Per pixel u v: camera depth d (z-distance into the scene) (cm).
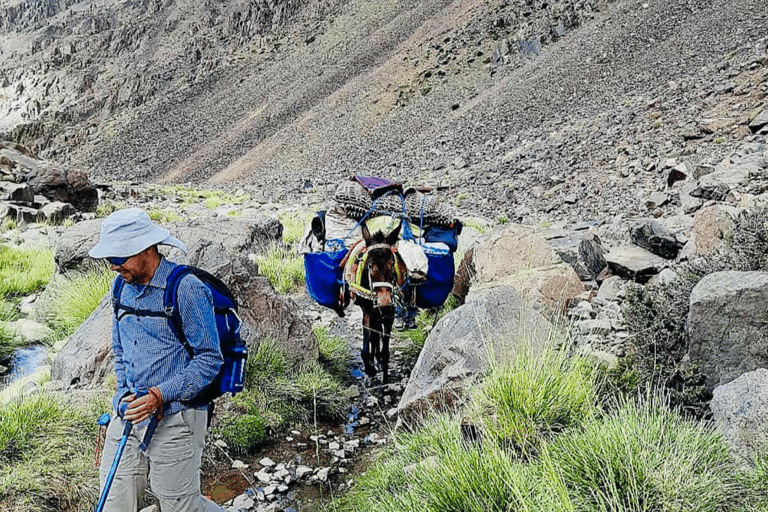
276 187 4834
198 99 12406
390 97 8194
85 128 13175
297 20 14175
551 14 7212
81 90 15175
